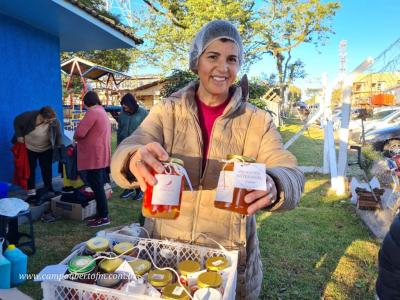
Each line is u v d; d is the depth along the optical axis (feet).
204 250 4.28
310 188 21.25
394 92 32.27
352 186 18.30
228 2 57.00
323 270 10.94
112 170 3.74
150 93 86.99
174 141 4.60
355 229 14.33
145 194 3.32
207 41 4.23
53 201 14.79
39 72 19.04
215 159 4.53
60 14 16.17
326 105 24.40
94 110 13.16
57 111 20.61
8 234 11.23
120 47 23.41
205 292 3.37
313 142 44.52
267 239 13.24
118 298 3.32
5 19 16.47
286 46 72.69
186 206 4.59
